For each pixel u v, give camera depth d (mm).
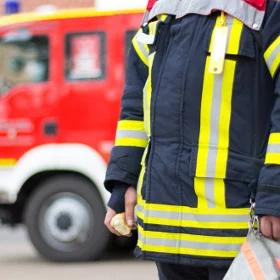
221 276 3506
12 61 10328
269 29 3498
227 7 3543
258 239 3371
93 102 9938
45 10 11234
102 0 10070
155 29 3676
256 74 3508
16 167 10164
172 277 3746
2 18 10453
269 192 3326
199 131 3510
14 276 9180
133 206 3766
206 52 3523
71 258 9992
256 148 3498
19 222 10516
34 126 10117
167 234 3533
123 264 9906
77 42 10102
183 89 3533
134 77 3865
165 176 3535
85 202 9922
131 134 3809
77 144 9961
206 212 3479
